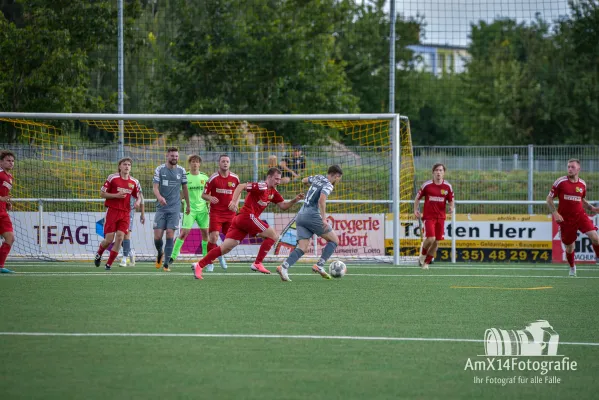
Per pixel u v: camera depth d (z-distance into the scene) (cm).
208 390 1934
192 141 8344
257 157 6644
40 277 4522
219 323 2881
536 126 15625
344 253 6222
